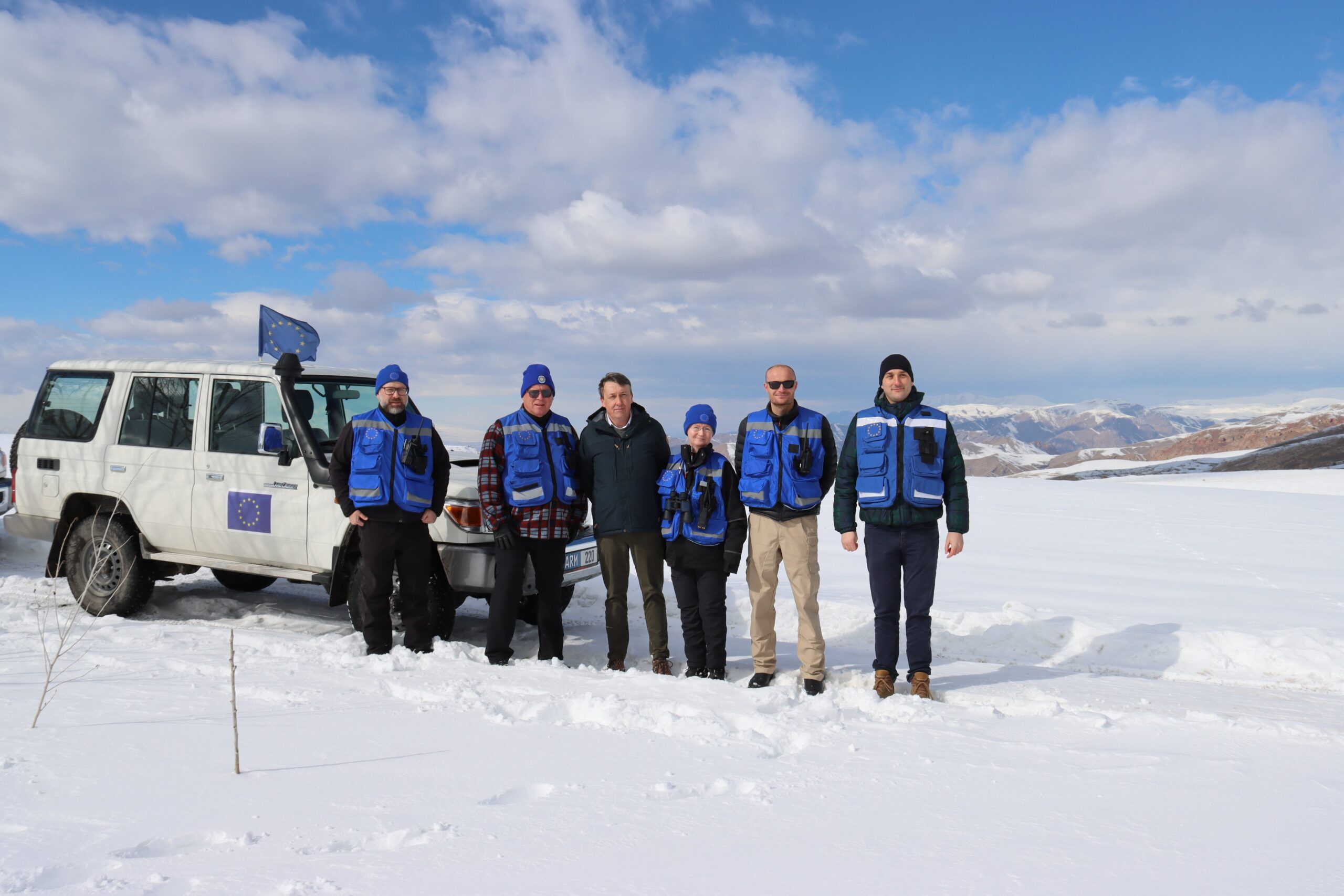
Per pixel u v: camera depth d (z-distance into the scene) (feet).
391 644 18.67
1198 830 8.50
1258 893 7.11
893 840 8.25
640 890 7.19
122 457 23.61
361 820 8.73
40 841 8.16
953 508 16.70
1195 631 21.33
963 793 9.61
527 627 23.84
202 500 22.45
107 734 11.63
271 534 21.49
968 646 22.18
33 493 24.79
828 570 33.47
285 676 15.15
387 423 18.51
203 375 23.06
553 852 7.95
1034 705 14.02
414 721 12.48
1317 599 27.89
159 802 9.20
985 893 7.11
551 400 18.67
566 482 18.54
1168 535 45.91
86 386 24.82
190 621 23.49
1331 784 9.90
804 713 13.28
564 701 13.58
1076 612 25.03
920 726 12.59
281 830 8.46
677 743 11.53
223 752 10.97
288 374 21.65
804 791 9.64
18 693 13.78
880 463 16.47
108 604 23.24
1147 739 11.89
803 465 17.13
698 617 18.51
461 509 19.84
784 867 7.64
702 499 17.92
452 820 8.72
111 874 7.50
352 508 18.45
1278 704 15.15
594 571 22.41
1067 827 8.57
